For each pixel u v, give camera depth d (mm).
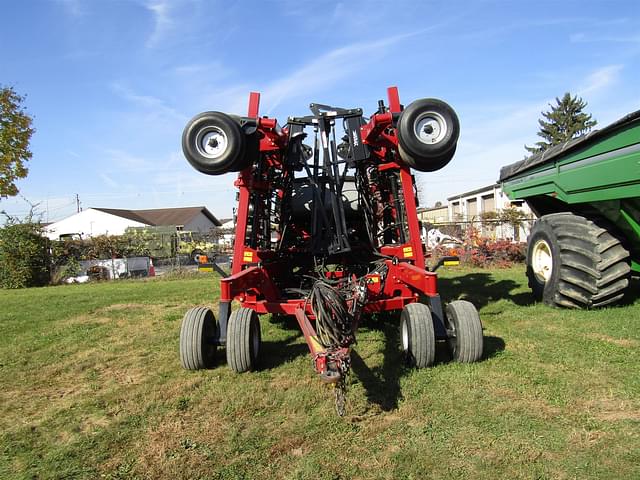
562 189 6379
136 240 20375
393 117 5211
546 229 6598
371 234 6527
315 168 6000
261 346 5324
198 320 4645
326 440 3121
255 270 5191
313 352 3377
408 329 4344
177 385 4301
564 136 45469
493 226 19781
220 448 3107
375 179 6133
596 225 5977
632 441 2938
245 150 4973
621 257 5699
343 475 2717
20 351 5879
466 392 3746
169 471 2859
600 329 5363
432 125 4750
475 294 8352
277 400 3816
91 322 7676
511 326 5719
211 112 4863
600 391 3695
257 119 5117
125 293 11609
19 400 4223
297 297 5785
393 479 2658
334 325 3336
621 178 5125
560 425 3182
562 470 2668
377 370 4363
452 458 2840
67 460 3057
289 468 2830
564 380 3928
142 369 4930
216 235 26312
